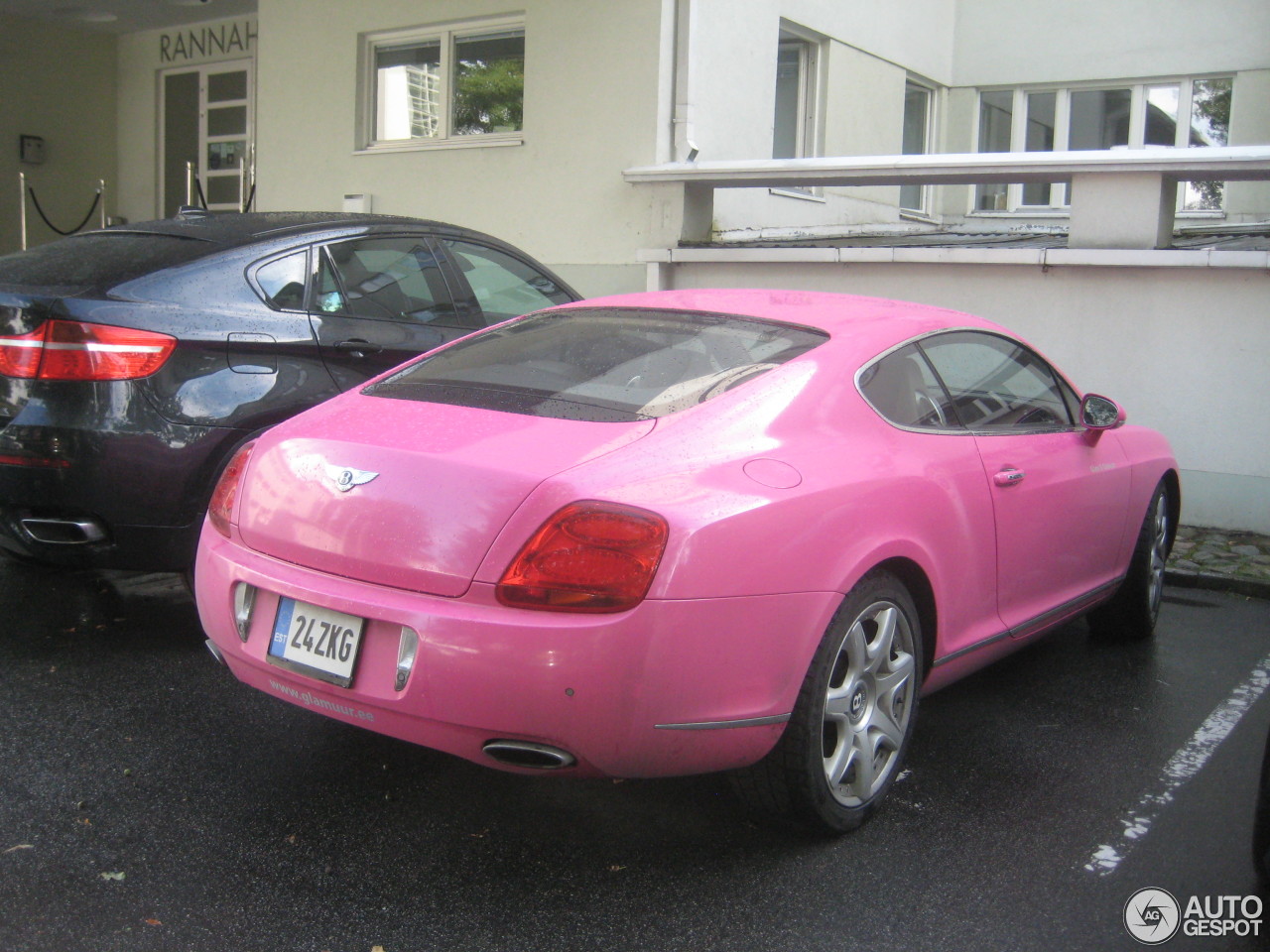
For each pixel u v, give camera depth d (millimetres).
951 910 2877
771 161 8141
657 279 8578
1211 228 10703
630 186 9023
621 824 3283
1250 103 11766
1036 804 3490
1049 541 4137
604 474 2775
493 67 9859
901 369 3664
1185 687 4559
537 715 2660
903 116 12312
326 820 3250
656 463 2857
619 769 2756
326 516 2945
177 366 4289
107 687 4164
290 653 2963
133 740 3732
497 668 2652
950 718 4184
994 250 7148
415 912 2803
